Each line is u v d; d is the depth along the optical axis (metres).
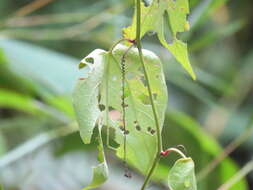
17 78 1.01
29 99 1.03
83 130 0.54
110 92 0.56
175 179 0.54
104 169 0.54
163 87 0.56
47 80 1.00
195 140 0.97
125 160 0.58
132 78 0.56
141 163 0.58
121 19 1.13
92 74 0.54
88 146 1.07
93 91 0.54
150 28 0.56
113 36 1.13
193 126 0.96
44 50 1.08
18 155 0.96
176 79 1.15
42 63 1.01
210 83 1.24
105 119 0.56
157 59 0.56
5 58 0.99
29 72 1.00
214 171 1.00
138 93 0.57
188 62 0.56
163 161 0.92
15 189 1.22
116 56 0.55
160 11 0.56
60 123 1.11
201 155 0.98
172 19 0.56
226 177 1.00
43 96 1.02
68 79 0.99
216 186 1.00
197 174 0.95
